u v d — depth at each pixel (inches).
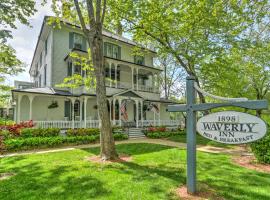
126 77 910.4
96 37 323.6
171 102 986.1
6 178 228.8
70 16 402.9
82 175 231.1
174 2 548.7
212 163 297.7
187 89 183.8
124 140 621.6
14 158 338.3
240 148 452.8
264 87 692.1
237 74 627.5
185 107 183.6
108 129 321.1
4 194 181.2
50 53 754.2
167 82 1360.7
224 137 163.9
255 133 149.8
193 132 179.0
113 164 283.4
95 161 304.2
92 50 325.7
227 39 508.1
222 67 563.2
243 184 204.1
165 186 195.0
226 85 665.0
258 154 297.9
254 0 494.3
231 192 182.2
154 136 696.4
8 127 433.4
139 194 175.8
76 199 168.2
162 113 1058.1
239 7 501.4
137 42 778.8
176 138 669.9
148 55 1012.5
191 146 179.3
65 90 739.4
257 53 583.5
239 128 157.4
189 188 178.5
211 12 510.3
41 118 698.8
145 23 581.0
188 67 636.7
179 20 558.6
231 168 267.7
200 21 531.2
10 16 397.7
